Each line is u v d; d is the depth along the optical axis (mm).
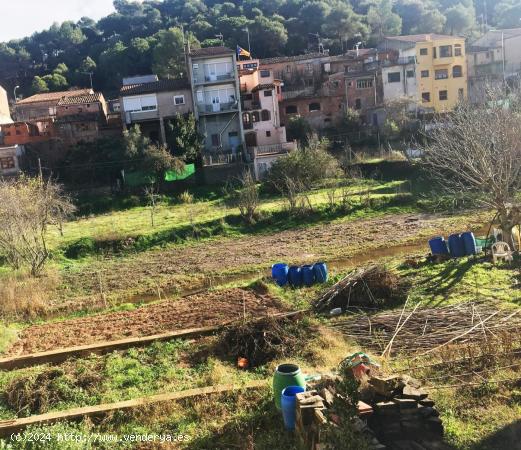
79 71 76938
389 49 55625
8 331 15531
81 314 17906
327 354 11234
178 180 40844
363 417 7352
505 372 9508
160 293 20016
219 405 9359
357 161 39406
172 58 64500
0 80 81312
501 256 17047
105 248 27203
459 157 19109
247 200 29750
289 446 7898
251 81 50438
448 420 8109
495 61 56438
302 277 17781
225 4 85562
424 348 11312
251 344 12016
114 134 47031
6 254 23922
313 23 72562
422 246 22719
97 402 10102
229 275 21516
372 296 14648
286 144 43844
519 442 7477
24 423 9188
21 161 43594
